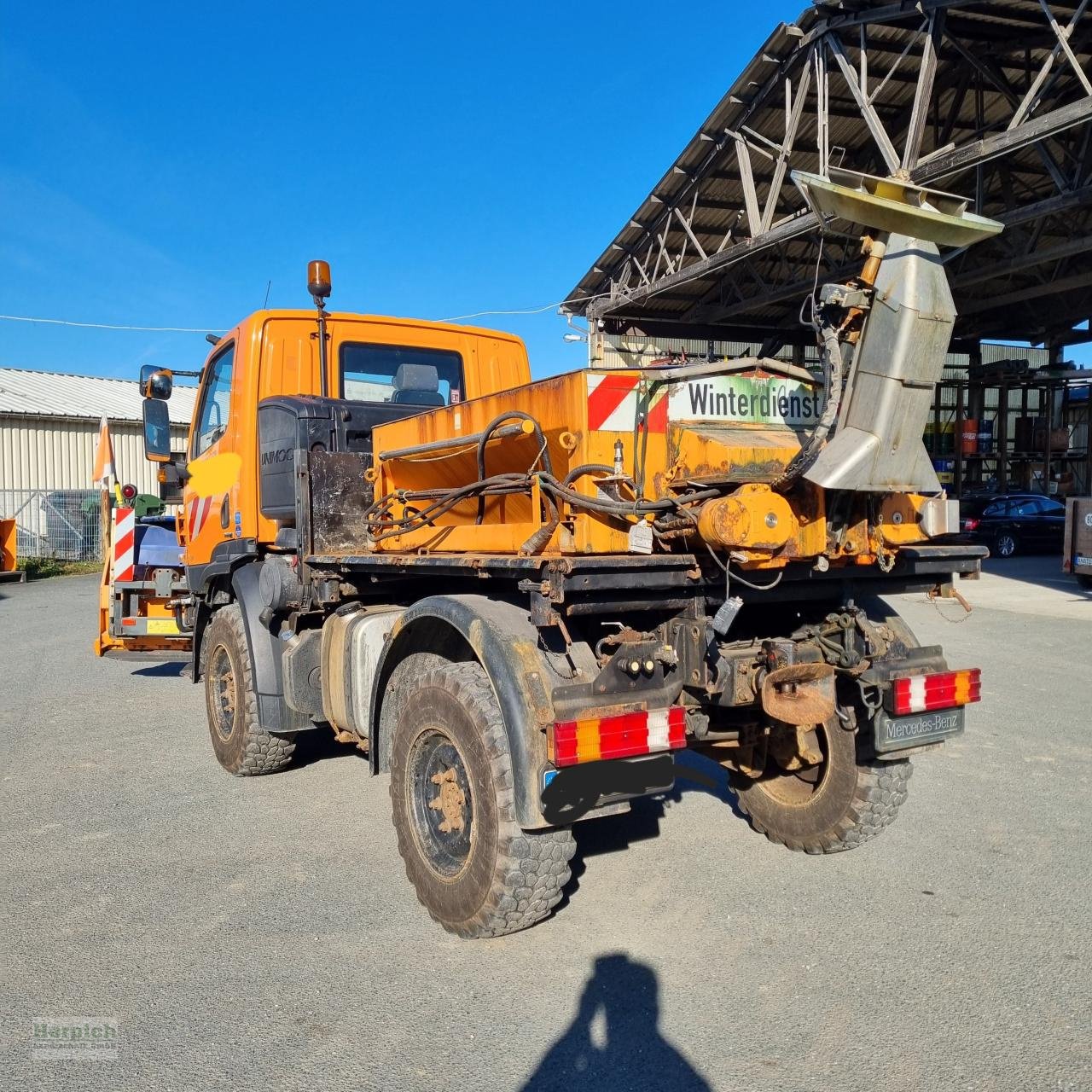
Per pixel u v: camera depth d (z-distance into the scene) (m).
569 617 3.36
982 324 29.89
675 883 4.02
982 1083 2.61
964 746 6.13
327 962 3.35
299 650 4.97
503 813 3.21
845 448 3.06
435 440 4.29
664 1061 2.74
